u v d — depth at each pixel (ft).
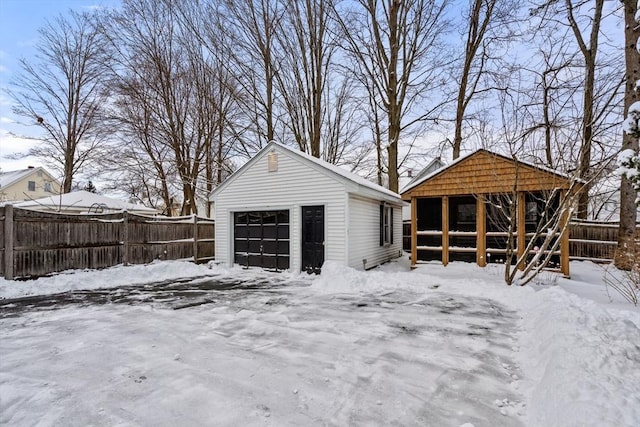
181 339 13.84
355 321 16.57
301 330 15.11
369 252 35.58
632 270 22.40
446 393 9.35
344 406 8.68
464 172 31.60
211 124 58.85
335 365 11.23
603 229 37.63
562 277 27.22
